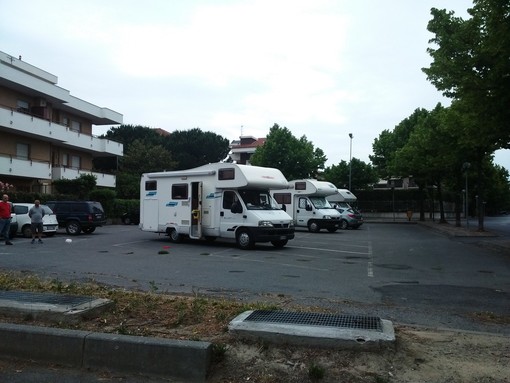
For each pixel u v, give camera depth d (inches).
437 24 626.5
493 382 165.3
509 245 741.3
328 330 190.5
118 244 743.7
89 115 1667.1
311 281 414.0
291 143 1866.4
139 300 261.1
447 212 2399.1
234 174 698.8
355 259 588.4
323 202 1134.4
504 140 632.4
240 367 179.6
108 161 1856.5
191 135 2549.2
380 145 1977.1
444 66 588.1
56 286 300.5
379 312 283.7
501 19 494.0
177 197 766.5
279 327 193.8
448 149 1018.7
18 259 544.1
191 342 184.2
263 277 433.4
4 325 207.8
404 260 579.8
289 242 816.9
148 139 2475.4
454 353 187.3
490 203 3235.7
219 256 599.8
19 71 1270.9
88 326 214.8
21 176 1307.8
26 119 1296.8
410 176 1589.6
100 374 185.8
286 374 173.6
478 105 554.3
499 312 293.3
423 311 291.0
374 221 1802.4
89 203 965.8
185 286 380.2
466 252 676.1
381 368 173.2
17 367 193.0
